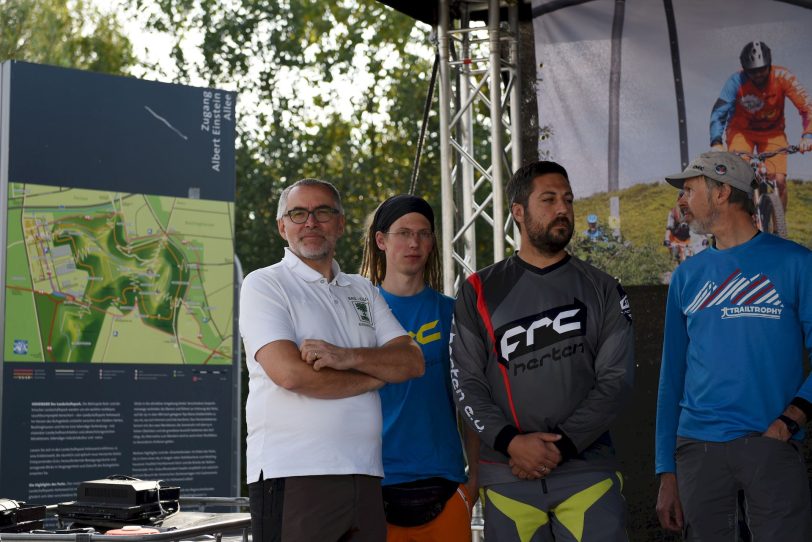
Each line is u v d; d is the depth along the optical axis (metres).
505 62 5.28
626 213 4.96
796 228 4.70
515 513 3.01
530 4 5.29
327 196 3.04
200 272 5.44
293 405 2.79
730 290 3.19
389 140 15.16
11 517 3.23
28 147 4.93
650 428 4.80
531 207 3.10
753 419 3.09
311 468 2.74
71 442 4.95
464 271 5.29
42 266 4.93
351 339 3.00
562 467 2.97
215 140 5.53
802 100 4.71
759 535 3.07
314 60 15.70
